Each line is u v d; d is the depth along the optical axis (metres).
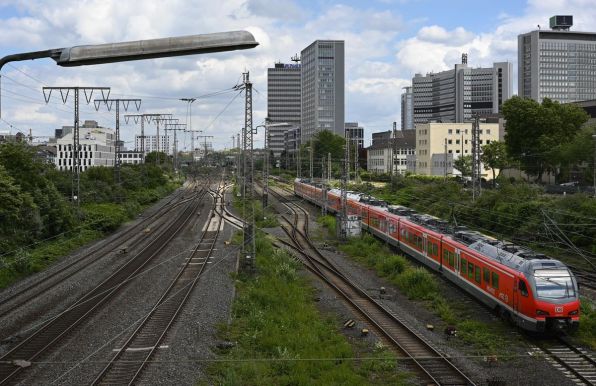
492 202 60.22
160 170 119.94
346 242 57.16
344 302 33.12
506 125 92.56
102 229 63.09
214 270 40.34
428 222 45.62
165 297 31.94
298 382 20.22
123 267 42.09
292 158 177.50
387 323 28.27
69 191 70.94
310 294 35.66
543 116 88.25
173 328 25.44
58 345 23.48
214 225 69.19
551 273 26.25
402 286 37.12
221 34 10.84
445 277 39.31
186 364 20.94
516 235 54.25
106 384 18.91
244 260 41.81
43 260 45.09
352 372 21.20
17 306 30.23
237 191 114.88
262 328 27.20
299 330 27.09
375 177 130.12
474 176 61.44
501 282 28.86
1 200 43.59
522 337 26.34
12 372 20.16
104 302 30.80
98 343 23.48
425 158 142.00
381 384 20.23
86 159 160.88
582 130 84.56
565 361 22.77
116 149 85.75
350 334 26.84
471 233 37.28
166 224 70.56
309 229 67.38
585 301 31.02
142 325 25.89
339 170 140.62
